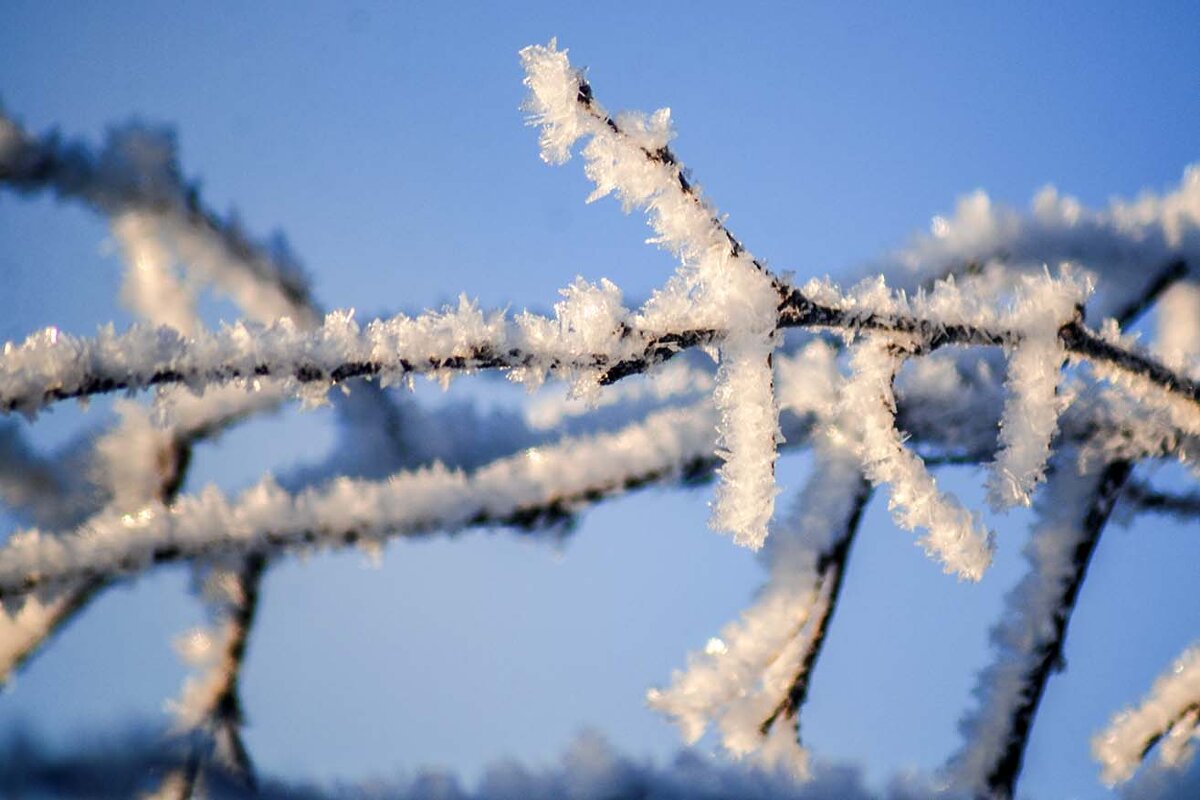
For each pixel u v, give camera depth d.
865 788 0.63
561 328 0.58
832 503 0.66
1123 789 0.65
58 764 0.62
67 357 0.56
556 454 0.66
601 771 0.62
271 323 0.58
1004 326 0.61
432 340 0.58
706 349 0.59
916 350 0.61
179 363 0.57
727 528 0.59
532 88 0.58
